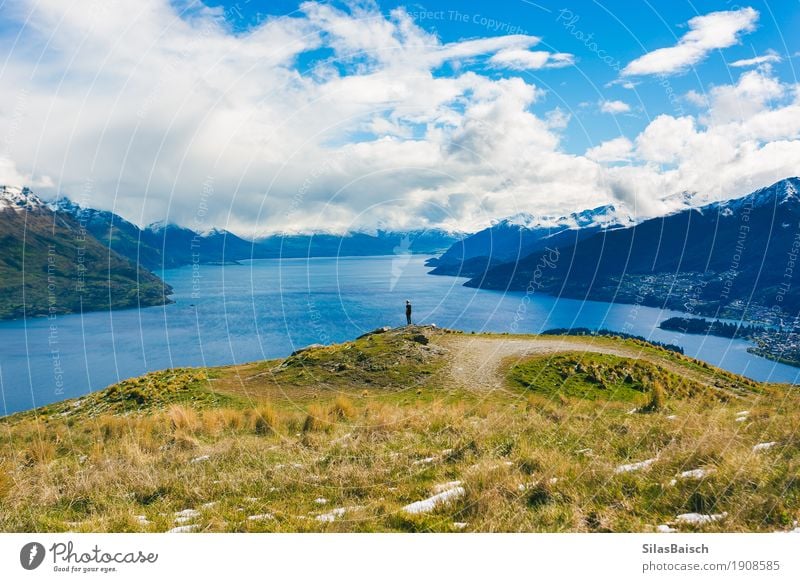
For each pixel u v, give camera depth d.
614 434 9.92
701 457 7.73
